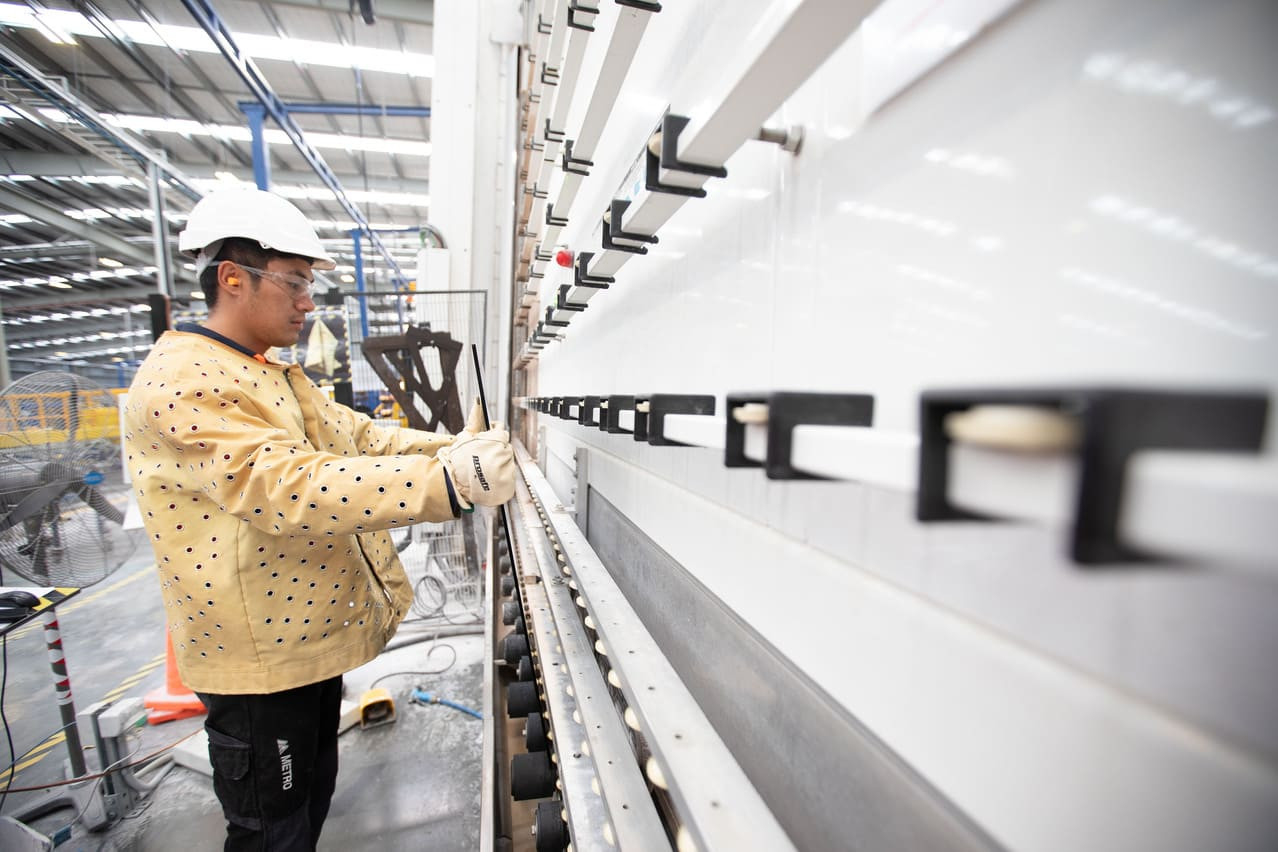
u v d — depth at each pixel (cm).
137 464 86
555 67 114
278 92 566
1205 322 18
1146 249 19
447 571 279
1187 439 12
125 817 166
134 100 527
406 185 770
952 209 28
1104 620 21
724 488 57
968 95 27
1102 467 11
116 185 545
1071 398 12
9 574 357
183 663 94
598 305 121
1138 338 20
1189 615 18
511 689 95
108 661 276
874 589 34
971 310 27
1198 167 18
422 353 277
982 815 26
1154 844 20
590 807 55
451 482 74
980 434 15
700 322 63
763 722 46
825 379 39
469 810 164
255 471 72
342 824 159
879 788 32
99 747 166
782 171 45
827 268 39
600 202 111
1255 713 17
